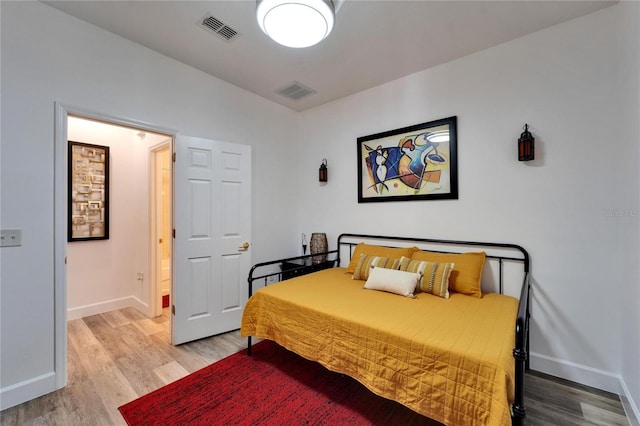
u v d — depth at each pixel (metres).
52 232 1.92
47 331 1.89
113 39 2.21
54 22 1.94
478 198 2.42
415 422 1.64
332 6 1.57
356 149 3.26
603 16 1.92
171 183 2.66
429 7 1.89
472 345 1.38
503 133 2.30
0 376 1.73
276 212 3.53
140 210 3.55
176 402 1.79
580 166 2.00
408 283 2.18
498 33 2.17
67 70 1.99
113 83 2.21
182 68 2.64
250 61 2.60
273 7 1.52
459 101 2.52
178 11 1.96
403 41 2.27
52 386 1.89
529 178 2.19
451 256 2.38
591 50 1.96
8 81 1.76
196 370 2.16
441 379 1.34
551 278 2.10
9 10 1.77
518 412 1.10
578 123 2.00
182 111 2.64
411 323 1.64
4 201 1.75
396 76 2.86
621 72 1.82
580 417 1.66
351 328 1.69
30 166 1.84
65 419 1.65
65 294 1.98
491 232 2.36
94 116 2.11
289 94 3.30
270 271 3.45
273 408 1.74
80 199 3.26
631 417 1.61
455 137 2.52
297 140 3.84
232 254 2.94
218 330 2.84
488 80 2.37
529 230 2.19
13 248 1.78
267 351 2.48
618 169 1.86
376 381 1.54
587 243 1.98
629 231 1.70
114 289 3.51
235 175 2.97
